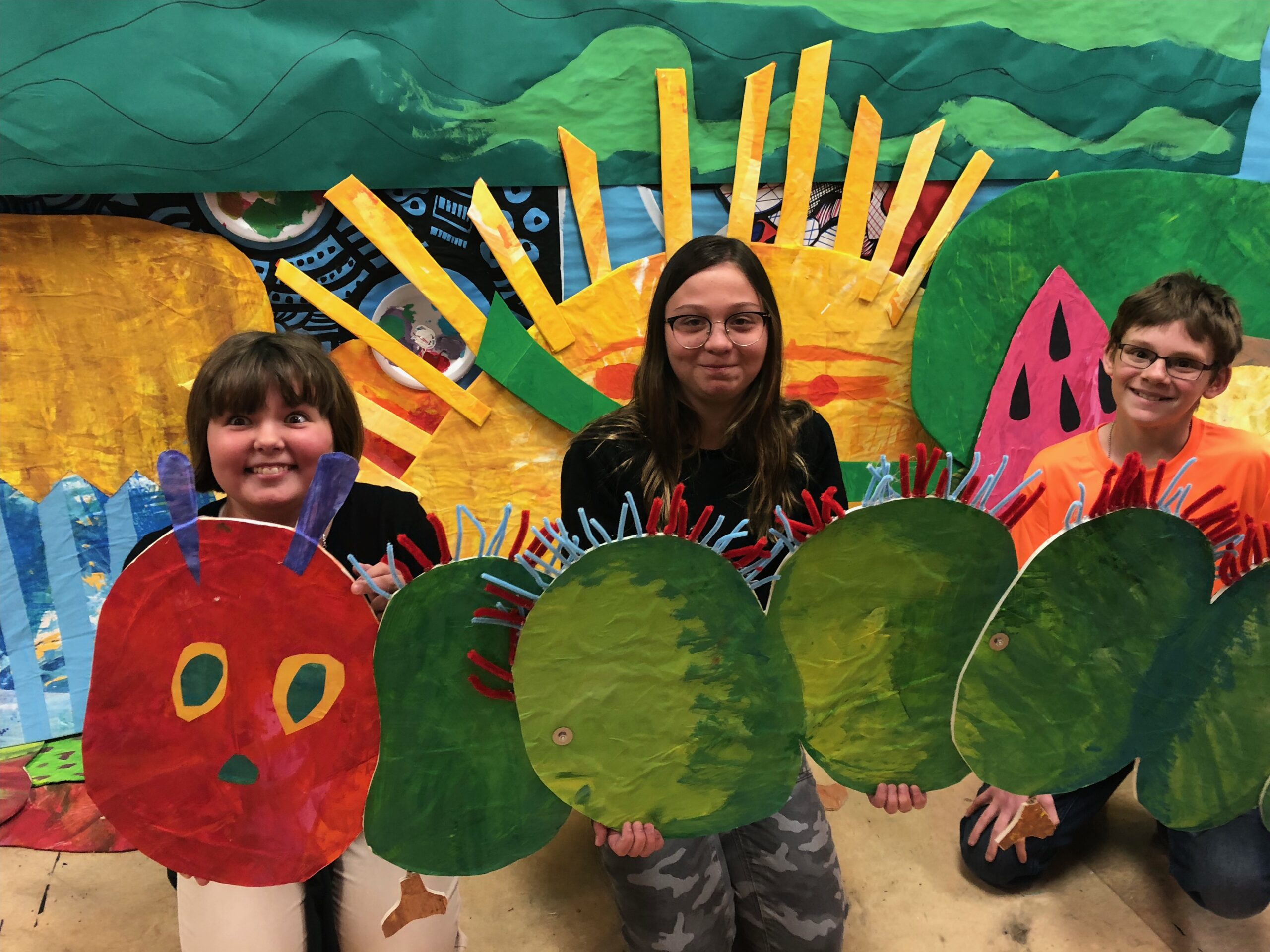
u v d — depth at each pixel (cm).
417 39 126
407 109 127
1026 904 109
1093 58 149
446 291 135
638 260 141
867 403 154
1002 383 153
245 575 64
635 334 143
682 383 92
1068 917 107
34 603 136
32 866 113
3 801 122
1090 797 109
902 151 146
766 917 96
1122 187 152
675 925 90
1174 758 78
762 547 69
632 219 141
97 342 130
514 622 66
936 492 70
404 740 68
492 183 134
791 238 145
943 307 147
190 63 120
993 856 107
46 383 130
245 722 66
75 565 137
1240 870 96
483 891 111
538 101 132
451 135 130
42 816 121
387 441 141
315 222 132
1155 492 68
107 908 107
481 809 71
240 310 133
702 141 139
